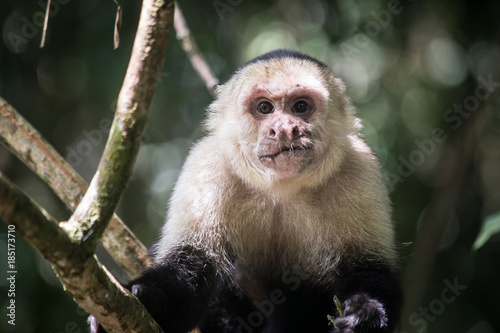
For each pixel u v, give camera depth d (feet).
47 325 40.09
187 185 27.45
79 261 15.60
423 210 48.14
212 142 28.76
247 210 28.02
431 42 48.39
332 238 27.30
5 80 42.24
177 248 26.13
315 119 26.48
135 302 17.79
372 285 25.04
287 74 26.71
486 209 48.91
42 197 44.50
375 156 29.01
